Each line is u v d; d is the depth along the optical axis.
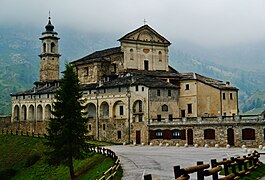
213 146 88.06
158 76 114.31
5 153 109.06
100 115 114.06
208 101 108.69
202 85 109.69
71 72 70.25
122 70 122.25
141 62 124.50
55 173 79.31
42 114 136.12
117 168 47.66
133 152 77.69
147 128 101.25
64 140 68.06
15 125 146.62
